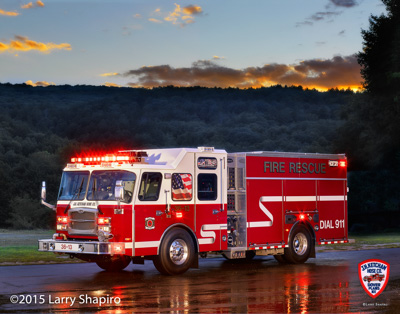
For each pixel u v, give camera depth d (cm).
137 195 1259
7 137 11050
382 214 4547
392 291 1070
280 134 14975
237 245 1460
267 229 1503
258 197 1490
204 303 951
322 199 1642
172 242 1305
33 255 1622
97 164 1312
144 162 1300
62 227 1324
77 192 1315
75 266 1458
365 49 4619
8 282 1179
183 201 1337
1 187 7881
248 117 17338
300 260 1556
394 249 1947
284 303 950
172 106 17888
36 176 8231
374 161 4656
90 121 15012
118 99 17362
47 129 14850
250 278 1254
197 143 14875
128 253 1240
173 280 1222
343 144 5044
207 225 1377
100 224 1255
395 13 4422
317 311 885
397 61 4231
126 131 14612
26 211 7394
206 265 1523
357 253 1809
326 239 1642
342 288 1106
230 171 1464
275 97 19550
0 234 3272
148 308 909
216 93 19562
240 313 873
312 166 1625
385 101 4522
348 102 5172
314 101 19112
